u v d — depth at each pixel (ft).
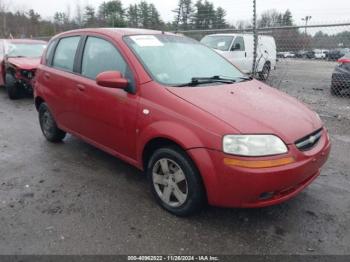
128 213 11.39
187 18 47.91
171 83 11.84
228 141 9.56
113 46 13.21
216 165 9.68
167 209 11.41
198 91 11.41
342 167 15.42
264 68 45.60
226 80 13.24
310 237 10.30
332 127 21.77
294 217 11.31
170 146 10.99
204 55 14.56
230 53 40.14
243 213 11.45
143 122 11.43
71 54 15.56
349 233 10.52
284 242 10.05
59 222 10.85
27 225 10.69
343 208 11.92
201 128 9.98
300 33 33.09
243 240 10.11
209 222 10.94
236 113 10.25
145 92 11.56
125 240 10.02
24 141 18.52
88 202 12.08
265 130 9.78
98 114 13.41
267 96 12.32
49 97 16.61
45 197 12.42
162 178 11.46
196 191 10.41
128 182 13.61
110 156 16.24
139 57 12.37
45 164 15.37
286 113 11.05
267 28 29.55
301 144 10.25
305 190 13.14
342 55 34.09
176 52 13.65
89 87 13.73
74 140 18.54
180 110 10.56
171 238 10.15
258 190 9.47
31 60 30.66
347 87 32.94
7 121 22.81
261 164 9.41
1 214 11.29
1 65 31.30
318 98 32.50
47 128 18.01
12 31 115.55
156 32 14.56
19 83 29.12
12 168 14.96
